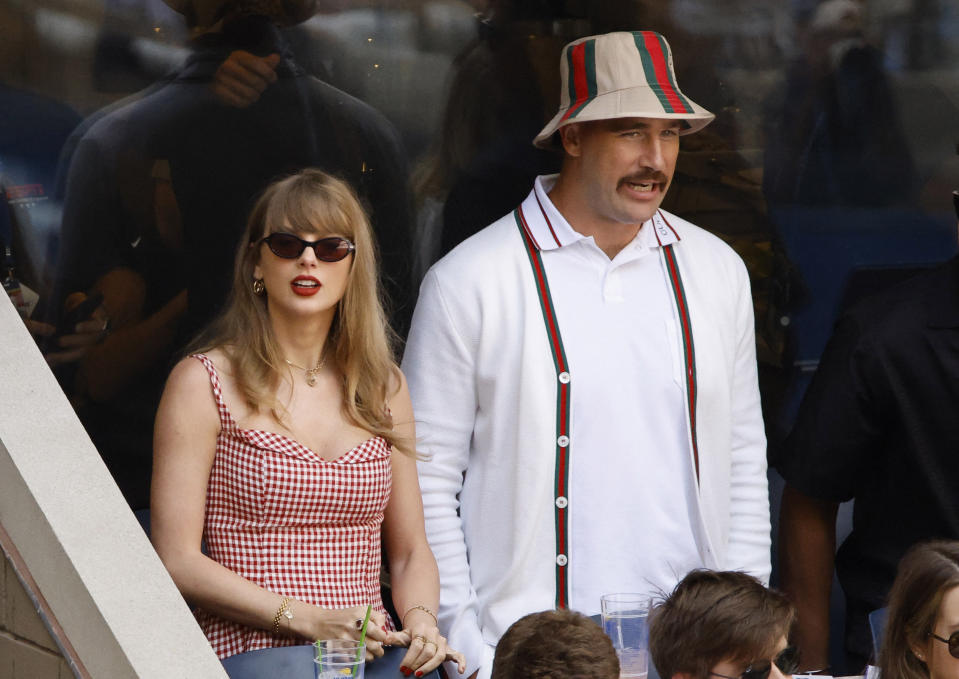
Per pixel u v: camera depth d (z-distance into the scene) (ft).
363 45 48.60
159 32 45.65
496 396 40.32
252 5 46.50
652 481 40.70
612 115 39.55
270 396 34.32
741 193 54.65
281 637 33.14
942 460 42.09
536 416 39.81
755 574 42.73
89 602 24.07
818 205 55.62
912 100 56.03
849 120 55.42
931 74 56.03
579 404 40.19
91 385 46.01
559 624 26.61
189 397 33.94
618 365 40.65
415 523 37.32
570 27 51.21
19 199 44.34
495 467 40.45
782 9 53.83
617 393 40.47
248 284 35.42
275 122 47.62
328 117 48.47
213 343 35.24
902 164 56.29
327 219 34.78
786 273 55.57
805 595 45.68
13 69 43.75
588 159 40.60
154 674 23.08
